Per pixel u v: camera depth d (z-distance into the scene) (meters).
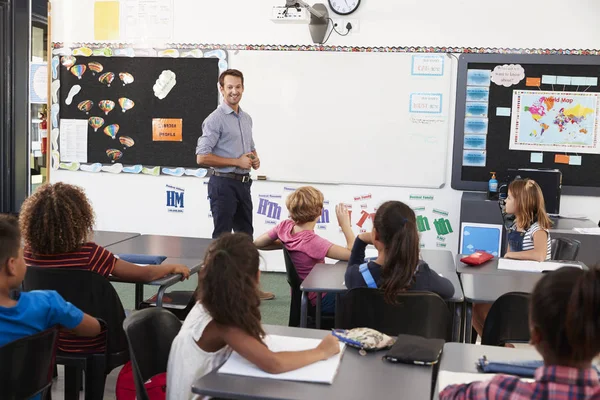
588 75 5.68
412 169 6.01
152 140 6.45
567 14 5.66
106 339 2.84
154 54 6.35
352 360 1.98
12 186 4.57
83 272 2.77
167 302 3.74
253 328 1.91
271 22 6.10
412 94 5.93
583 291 1.32
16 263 2.19
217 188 5.10
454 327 3.03
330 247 3.65
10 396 2.05
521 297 2.67
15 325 2.18
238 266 1.90
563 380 1.36
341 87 6.04
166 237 4.15
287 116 6.14
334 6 5.95
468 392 1.51
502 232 5.45
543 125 5.78
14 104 4.52
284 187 6.22
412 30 5.88
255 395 1.72
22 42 4.52
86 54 6.47
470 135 5.89
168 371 2.03
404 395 1.74
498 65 5.79
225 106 5.09
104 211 6.61
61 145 6.61
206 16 6.21
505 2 5.74
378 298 2.66
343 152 6.09
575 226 5.09
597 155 5.72
